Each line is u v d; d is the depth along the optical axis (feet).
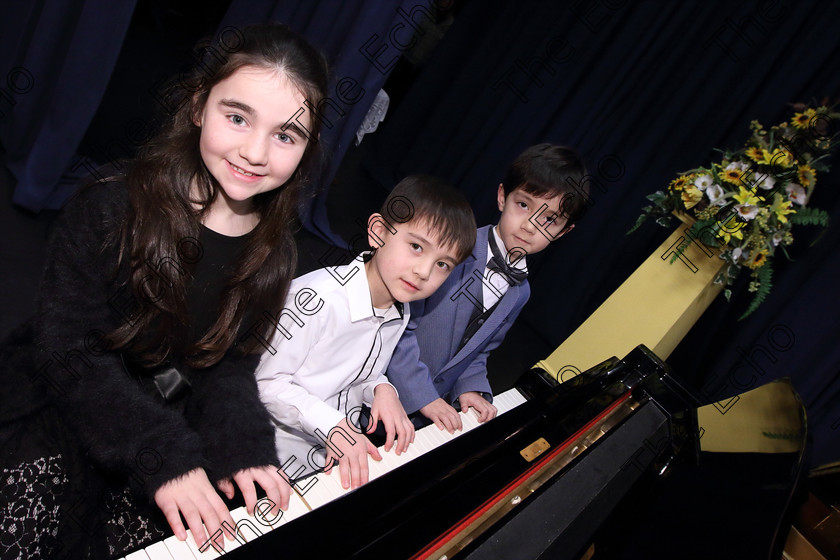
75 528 2.73
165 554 2.55
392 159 13.69
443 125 12.84
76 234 2.98
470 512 2.78
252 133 2.90
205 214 3.25
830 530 4.69
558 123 11.25
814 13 9.04
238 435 3.13
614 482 3.56
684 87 10.13
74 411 2.86
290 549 2.31
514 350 10.68
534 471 3.28
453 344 4.78
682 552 3.36
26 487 2.68
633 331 6.64
